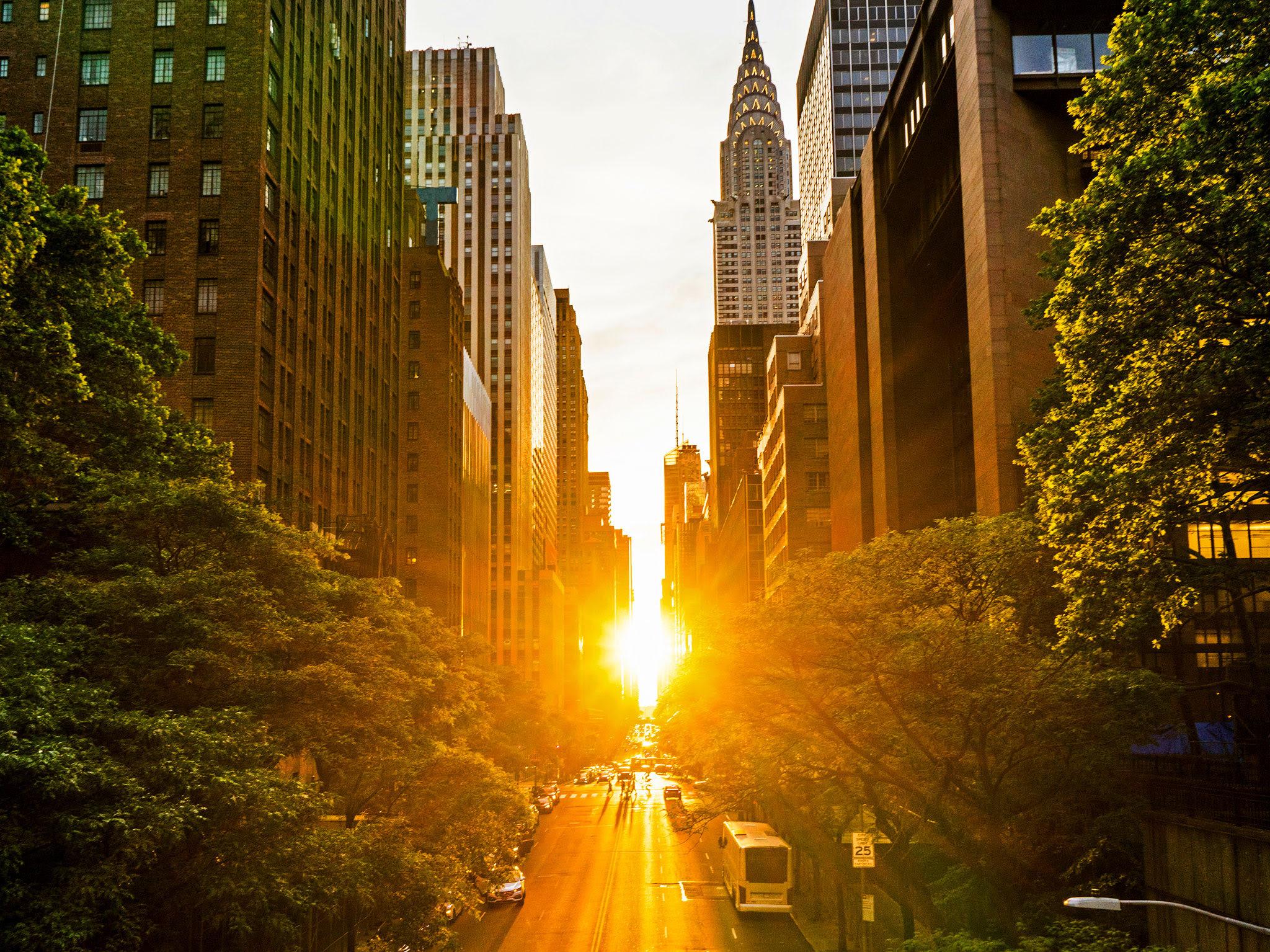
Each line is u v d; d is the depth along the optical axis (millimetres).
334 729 27922
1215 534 40094
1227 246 18922
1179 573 20703
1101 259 20562
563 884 60688
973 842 28344
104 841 17891
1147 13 21078
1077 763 25922
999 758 27031
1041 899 26078
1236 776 24922
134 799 17406
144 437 30844
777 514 109125
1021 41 51594
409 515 113938
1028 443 26078
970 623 27750
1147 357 20266
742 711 29359
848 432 82125
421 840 32344
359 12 81875
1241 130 18172
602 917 49219
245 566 26984
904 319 72000
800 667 27516
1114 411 20312
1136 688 24469
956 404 70000
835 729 27312
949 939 23703
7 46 61938
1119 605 21078
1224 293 19234
